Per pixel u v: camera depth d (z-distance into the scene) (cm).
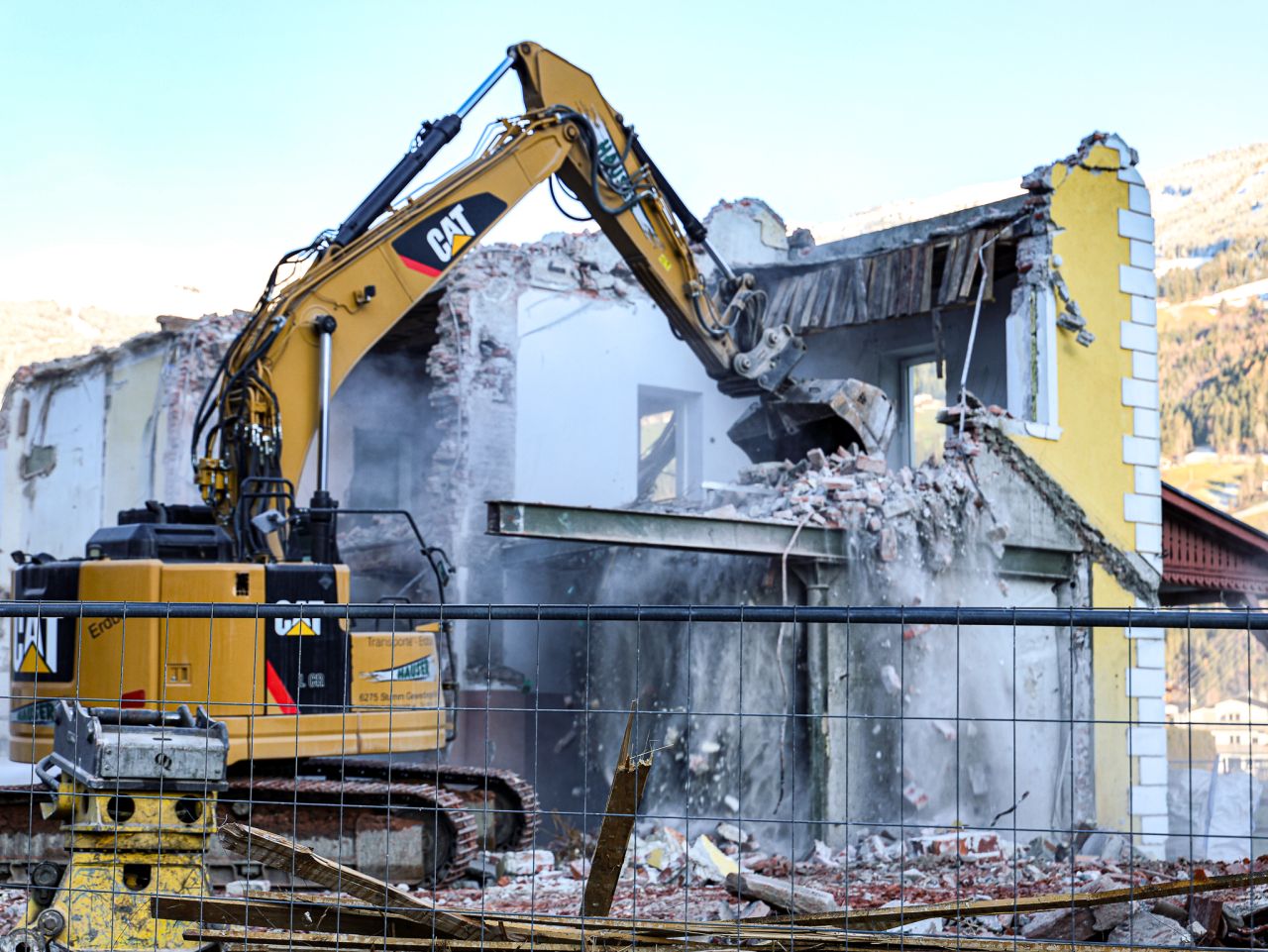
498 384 2167
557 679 1855
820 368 2514
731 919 802
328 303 1356
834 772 1552
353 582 2109
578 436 2261
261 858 556
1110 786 1911
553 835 1552
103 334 8094
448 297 2156
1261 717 4316
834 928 555
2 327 7962
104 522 2556
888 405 1875
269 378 1298
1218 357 10138
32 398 2853
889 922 587
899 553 1677
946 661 1706
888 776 1611
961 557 1775
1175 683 4834
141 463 2456
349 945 531
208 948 540
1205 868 1008
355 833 1069
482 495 2111
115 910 538
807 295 2477
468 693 1905
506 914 546
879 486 1702
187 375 2334
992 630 1788
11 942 532
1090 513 2008
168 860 550
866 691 1609
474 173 1478
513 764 1862
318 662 1113
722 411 2464
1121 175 2195
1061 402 2041
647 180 1678
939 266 2347
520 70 1587
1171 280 11081
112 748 542
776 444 1962
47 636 1112
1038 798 1798
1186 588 2538
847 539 1611
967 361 2102
